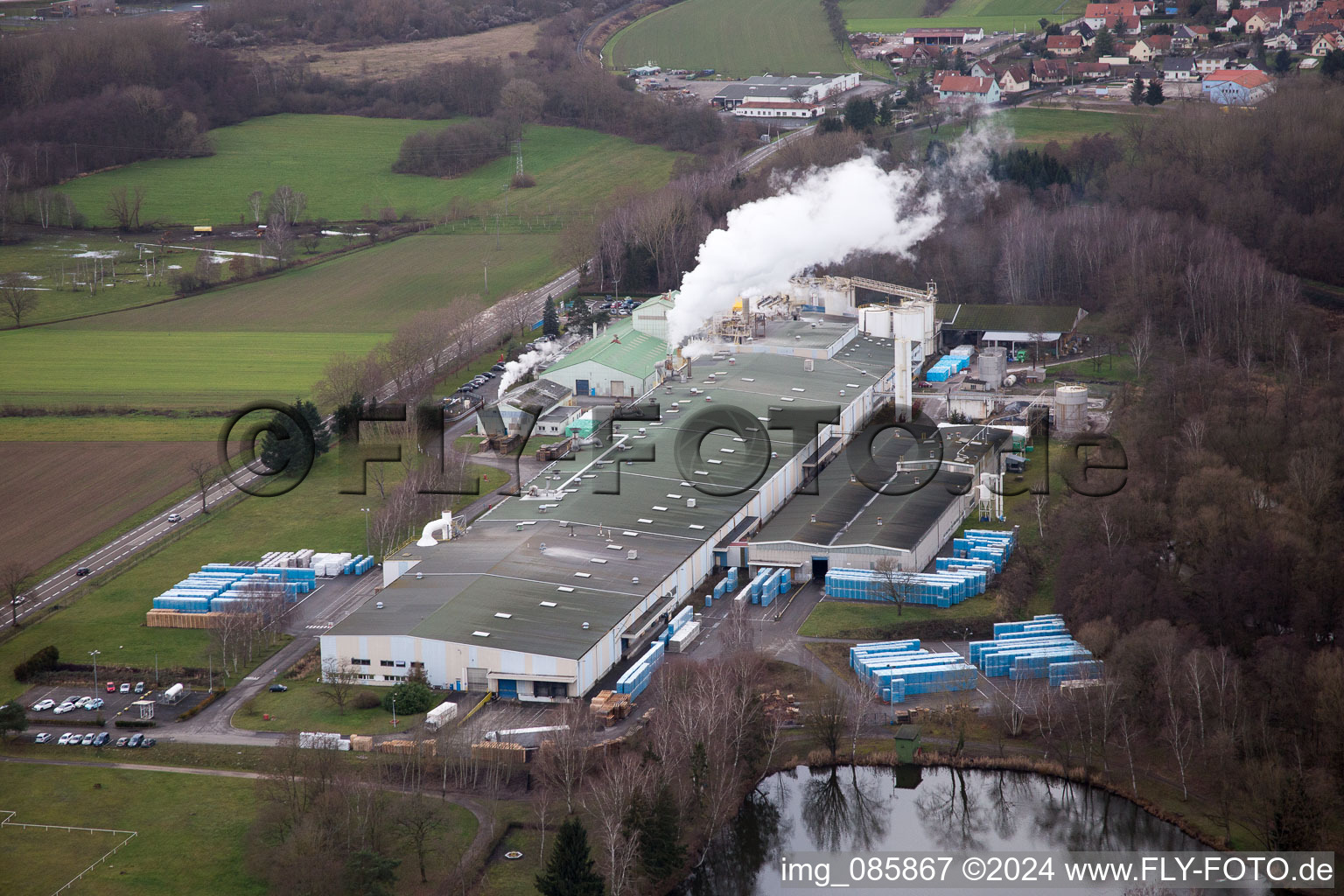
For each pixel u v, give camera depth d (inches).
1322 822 7027.6
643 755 7411.4
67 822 7352.4
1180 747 7672.2
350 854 6761.8
